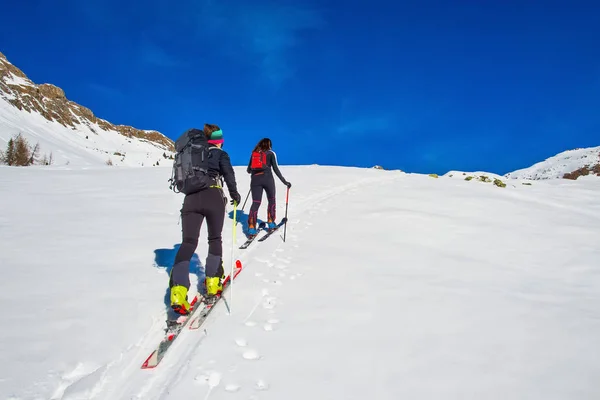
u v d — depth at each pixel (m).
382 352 3.08
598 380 2.80
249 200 10.83
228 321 3.57
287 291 4.35
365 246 6.44
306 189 13.05
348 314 3.78
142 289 4.19
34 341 3.01
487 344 3.30
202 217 3.87
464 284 4.85
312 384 2.61
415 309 3.97
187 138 3.90
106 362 2.84
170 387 2.54
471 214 9.56
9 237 5.95
